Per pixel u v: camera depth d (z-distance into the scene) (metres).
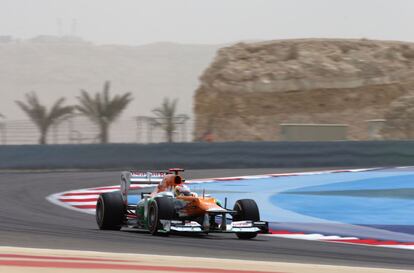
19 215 53.97
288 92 156.25
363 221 53.31
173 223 41.03
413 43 171.62
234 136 148.75
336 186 78.31
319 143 106.00
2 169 96.75
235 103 154.50
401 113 145.00
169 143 101.62
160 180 47.31
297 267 26.14
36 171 97.56
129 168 100.06
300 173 94.50
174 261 26.62
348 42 167.88
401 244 42.56
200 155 102.25
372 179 85.38
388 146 107.69
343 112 153.50
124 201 46.72
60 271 21.52
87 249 33.47
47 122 116.00
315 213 57.81
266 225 42.53
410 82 159.50
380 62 161.75
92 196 70.06
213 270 23.78
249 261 28.50
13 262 23.50
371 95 156.62
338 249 39.00
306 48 164.88
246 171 97.94
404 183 80.31
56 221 50.75
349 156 106.69
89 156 99.25
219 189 75.56
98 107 153.38
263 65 160.75
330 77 157.75
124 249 33.97
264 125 150.88
